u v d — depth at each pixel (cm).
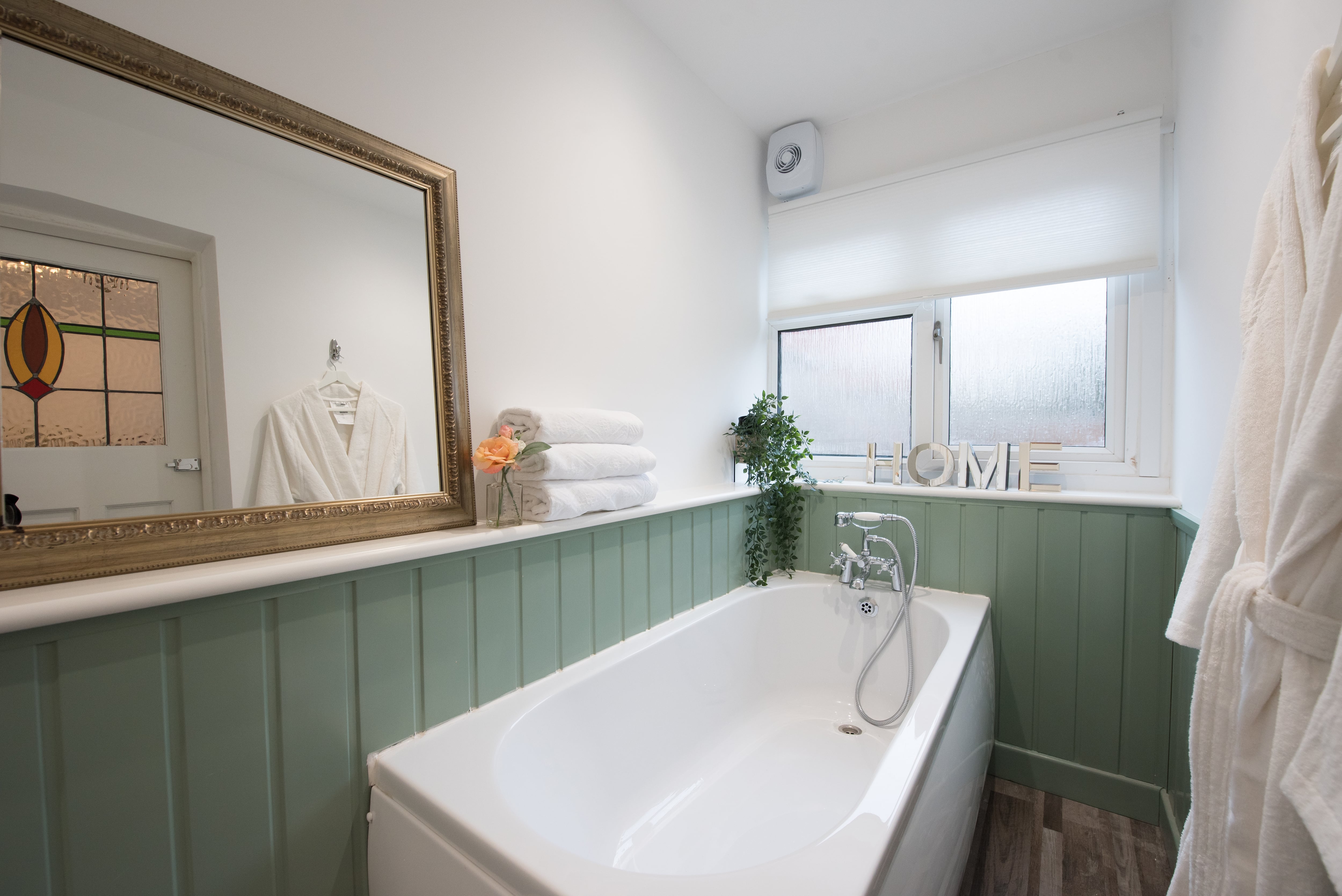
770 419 224
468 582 117
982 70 211
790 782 162
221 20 94
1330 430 56
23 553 72
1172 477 184
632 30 180
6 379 72
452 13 128
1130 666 176
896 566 196
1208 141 140
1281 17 93
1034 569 190
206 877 83
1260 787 65
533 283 147
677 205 201
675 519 175
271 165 98
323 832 96
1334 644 58
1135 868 152
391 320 114
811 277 245
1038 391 209
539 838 82
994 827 170
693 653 170
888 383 240
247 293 95
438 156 125
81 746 72
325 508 101
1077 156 191
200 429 89
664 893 71
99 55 79
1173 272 183
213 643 83
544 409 131
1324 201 69
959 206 212
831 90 222
